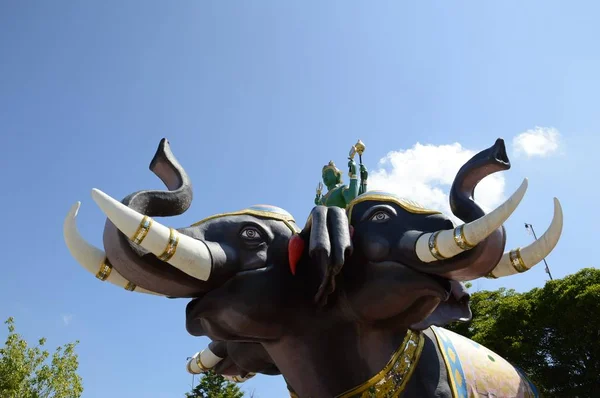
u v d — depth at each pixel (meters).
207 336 4.99
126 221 3.95
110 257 4.25
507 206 3.95
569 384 12.80
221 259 4.52
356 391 4.97
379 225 4.95
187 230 4.63
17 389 19.12
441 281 4.63
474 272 4.51
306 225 4.98
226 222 4.88
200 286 4.46
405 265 4.68
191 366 6.73
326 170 7.70
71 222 4.53
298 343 4.95
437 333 5.66
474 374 5.52
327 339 4.95
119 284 4.63
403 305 4.77
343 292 4.88
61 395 20.19
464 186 4.90
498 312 14.55
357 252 4.91
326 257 4.40
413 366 5.10
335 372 4.97
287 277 4.83
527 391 6.12
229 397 26.34
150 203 4.38
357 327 4.96
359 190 7.07
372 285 4.75
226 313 4.61
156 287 4.36
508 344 13.53
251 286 4.63
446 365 5.26
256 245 4.82
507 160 4.89
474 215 4.65
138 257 4.14
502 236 4.45
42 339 20.69
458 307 5.66
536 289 14.62
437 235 4.41
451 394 5.06
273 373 5.97
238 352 5.90
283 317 4.81
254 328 4.72
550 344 13.47
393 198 5.16
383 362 5.04
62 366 20.62
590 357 12.77
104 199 3.93
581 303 12.69
